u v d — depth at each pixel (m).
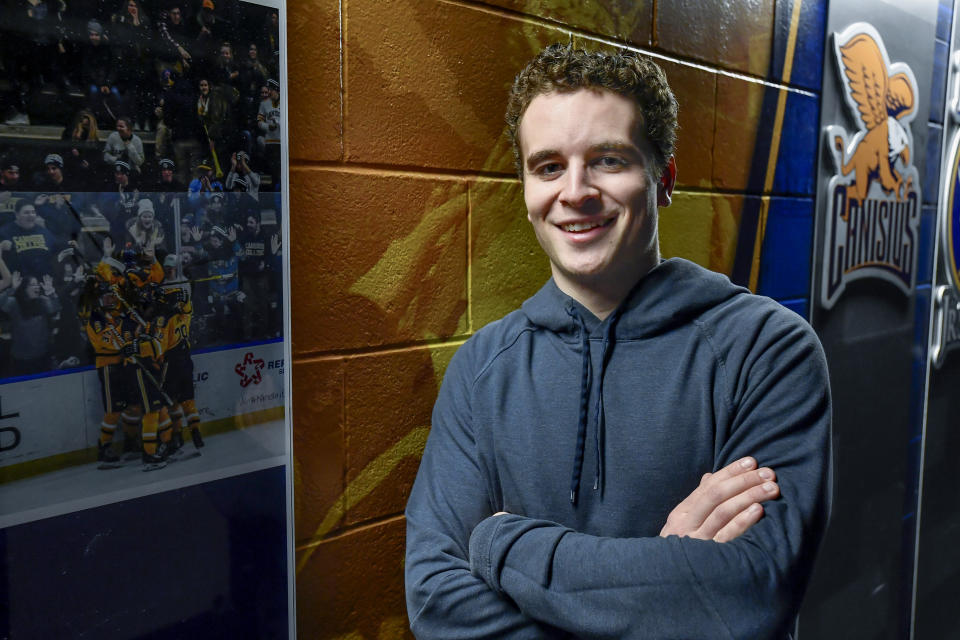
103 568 1.00
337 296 1.26
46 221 0.92
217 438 1.10
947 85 2.82
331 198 1.24
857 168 2.44
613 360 1.00
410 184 1.35
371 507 1.35
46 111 0.91
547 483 1.00
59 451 0.95
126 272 0.99
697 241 1.92
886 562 2.72
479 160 1.46
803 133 2.24
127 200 0.98
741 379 0.94
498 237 1.52
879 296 2.59
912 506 2.90
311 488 1.26
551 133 0.97
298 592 1.26
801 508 0.86
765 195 2.13
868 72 2.42
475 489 1.05
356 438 1.32
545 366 1.04
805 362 0.93
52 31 0.91
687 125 1.85
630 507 0.95
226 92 1.07
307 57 1.19
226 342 1.10
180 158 1.03
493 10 1.45
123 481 1.01
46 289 0.92
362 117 1.27
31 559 0.93
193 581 1.09
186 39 1.02
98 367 0.98
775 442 0.90
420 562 1.00
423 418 1.42
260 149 1.11
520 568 0.90
